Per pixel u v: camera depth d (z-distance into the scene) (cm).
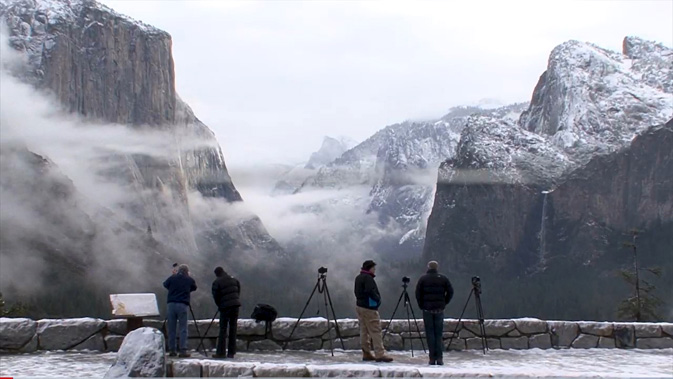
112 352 1823
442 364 1692
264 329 1933
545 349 2048
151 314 1836
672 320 7294
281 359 1761
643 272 13062
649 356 1906
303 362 1706
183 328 1758
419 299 1714
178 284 1773
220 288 1773
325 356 1836
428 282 1706
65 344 1822
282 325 1942
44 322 1822
